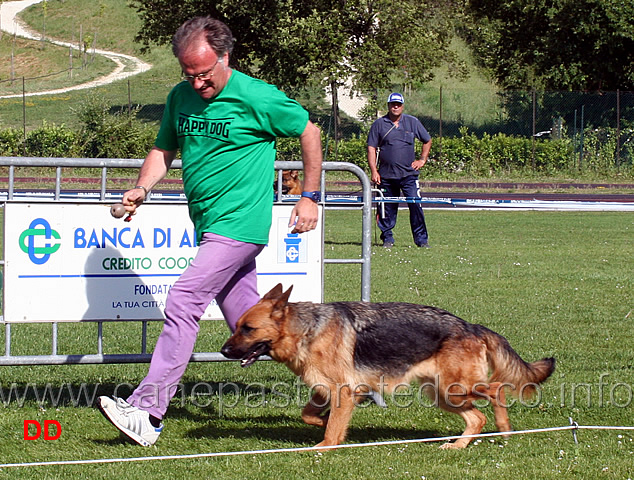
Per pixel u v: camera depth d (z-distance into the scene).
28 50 67.00
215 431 5.54
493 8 45.25
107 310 5.96
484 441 5.27
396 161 15.27
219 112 4.89
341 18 39.78
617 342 7.98
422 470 4.70
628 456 4.95
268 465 4.79
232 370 7.13
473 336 5.17
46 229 5.82
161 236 6.00
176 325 5.05
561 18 41.25
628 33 39.62
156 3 44.44
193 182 5.04
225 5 40.34
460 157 34.41
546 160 34.66
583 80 41.38
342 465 4.78
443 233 18.11
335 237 17.25
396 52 40.38
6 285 5.80
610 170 34.66
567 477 4.59
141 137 33.12
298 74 40.03
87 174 27.48
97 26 73.19
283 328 4.96
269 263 6.09
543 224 20.36
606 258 14.20
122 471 4.65
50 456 4.94
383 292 10.68
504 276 12.09
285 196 7.22
